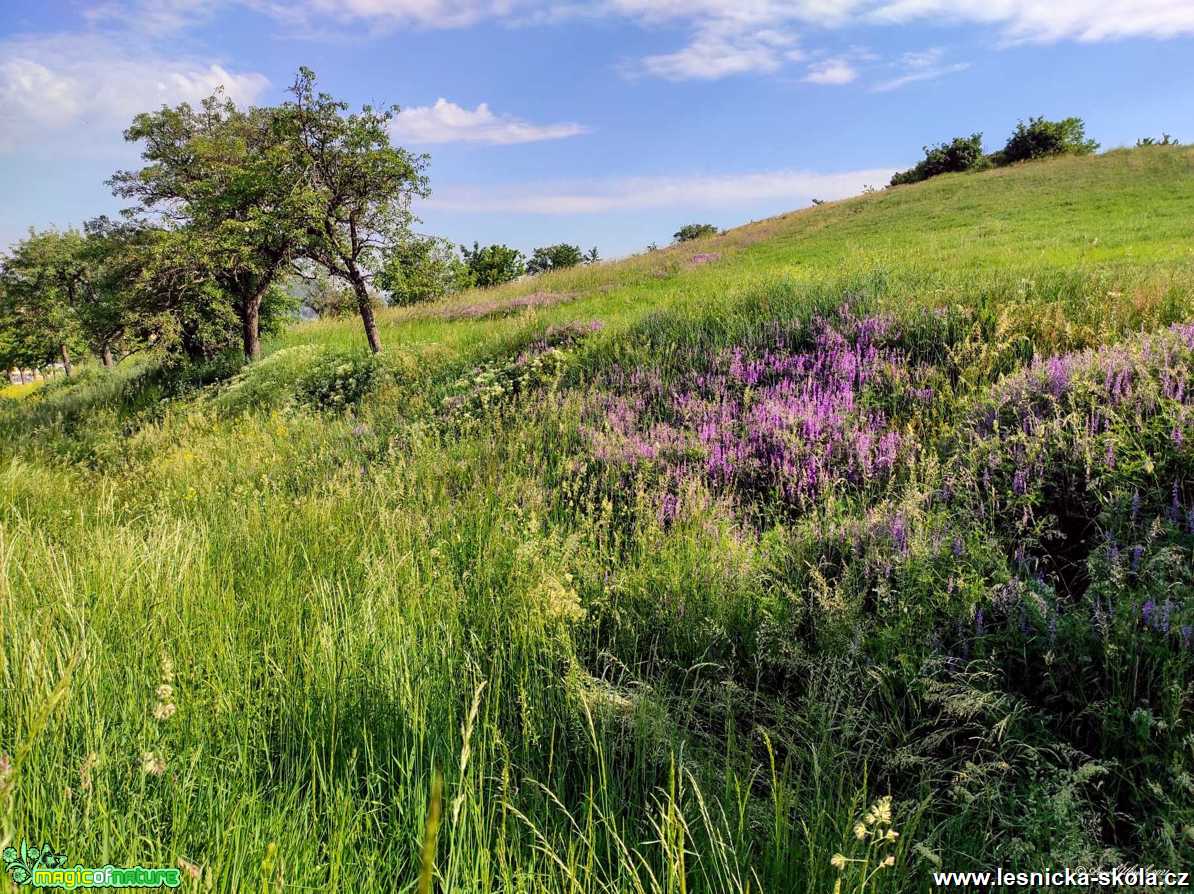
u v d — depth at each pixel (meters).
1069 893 1.81
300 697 2.59
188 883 1.62
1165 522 3.05
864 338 7.03
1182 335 4.61
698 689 2.88
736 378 7.02
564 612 3.16
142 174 16.77
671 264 25.17
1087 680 2.50
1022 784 2.21
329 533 4.65
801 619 3.23
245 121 17.20
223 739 2.34
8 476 8.05
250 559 4.18
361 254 13.48
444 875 1.92
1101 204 23.84
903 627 2.86
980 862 1.95
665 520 4.71
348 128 12.12
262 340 20.59
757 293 9.21
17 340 37.22
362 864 1.89
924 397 5.61
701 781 2.28
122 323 17.06
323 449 8.02
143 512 6.30
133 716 2.35
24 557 4.07
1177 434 3.48
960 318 6.70
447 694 2.68
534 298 20.70
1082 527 3.62
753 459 5.27
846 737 2.44
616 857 2.10
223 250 15.18
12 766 1.58
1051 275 7.96
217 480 7.27
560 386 8.33
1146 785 2.08
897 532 3.57
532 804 2.23
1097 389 4.21
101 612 3.12
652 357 8.21
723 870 1.92
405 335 16.94
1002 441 4.22
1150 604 2.55
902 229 26.30
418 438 7.41
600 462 5.80
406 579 3.78
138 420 14.06
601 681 2.96
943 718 2.56
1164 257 11.41
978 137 44.81
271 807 2.03
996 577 3.04
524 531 4.29
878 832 1.80
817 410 5.72
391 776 2.22
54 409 17.53
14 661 2.42
